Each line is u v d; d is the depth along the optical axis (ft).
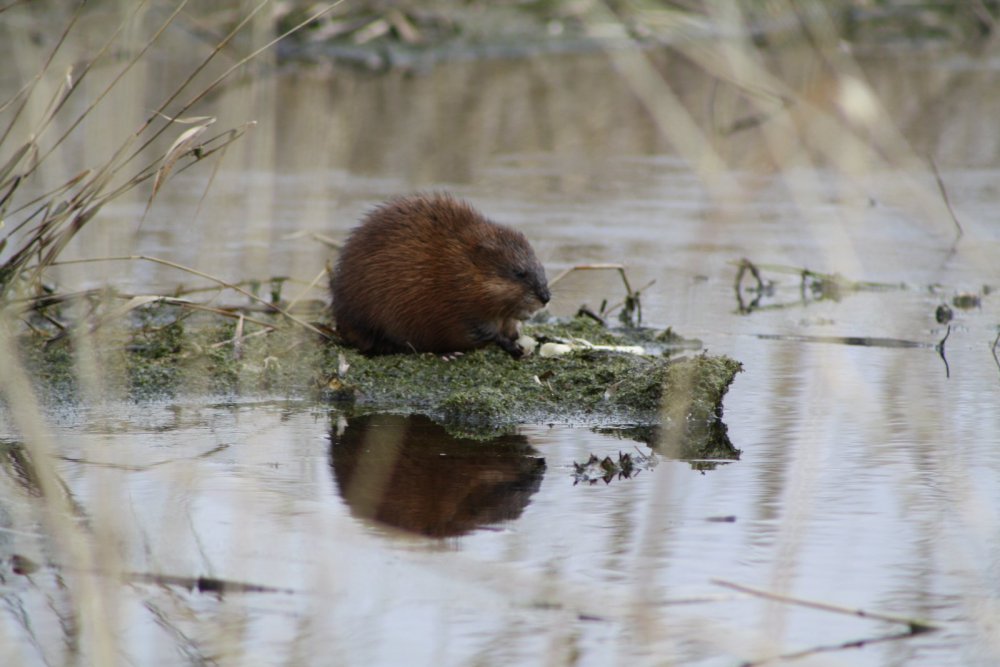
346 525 24.77
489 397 32.81
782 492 26.45
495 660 19.69
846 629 20.59
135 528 24.39
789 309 43.75
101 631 19.29
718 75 32.45
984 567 22.67
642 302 44.52
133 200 58.54
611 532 24.47
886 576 22.35
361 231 37.06
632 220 57.00
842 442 29.68
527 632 20.62
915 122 75.61
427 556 23.35
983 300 44.70
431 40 95.30
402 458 29.12
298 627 20.72
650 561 23.09
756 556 23.22
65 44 67.15
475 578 22.39
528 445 30.32
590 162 69.56
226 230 45.47
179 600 21.68
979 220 53.47
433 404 33.83
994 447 29.07
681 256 51.19
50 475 24.67
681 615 20.97
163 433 30.78
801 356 37.63
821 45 33.24
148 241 50.85
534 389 34.30
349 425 31.83
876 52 99.40
